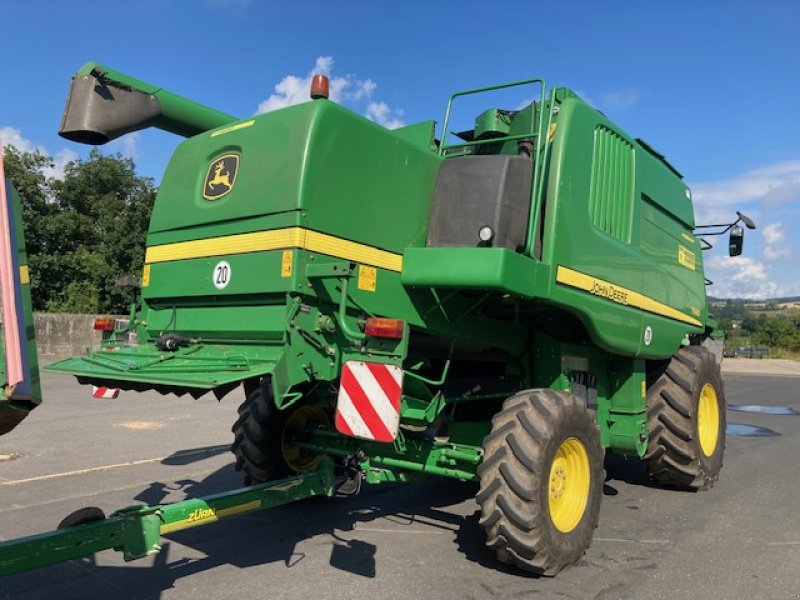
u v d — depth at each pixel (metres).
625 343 5.79
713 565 4.66
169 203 5.05
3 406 2.71
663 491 6.93
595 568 4.57
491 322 5.41
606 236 5.55
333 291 4.18
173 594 3.96
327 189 4.18
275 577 4.26
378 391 3.86
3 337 2.65
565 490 4.69
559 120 5.03
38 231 26.77
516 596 4.03
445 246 4.82
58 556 3.17
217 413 11.70
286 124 4.26
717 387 7.27
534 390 4.67
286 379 3.92
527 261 4.52
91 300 25.94
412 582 4.21
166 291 4.95
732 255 8.72
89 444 8.48
